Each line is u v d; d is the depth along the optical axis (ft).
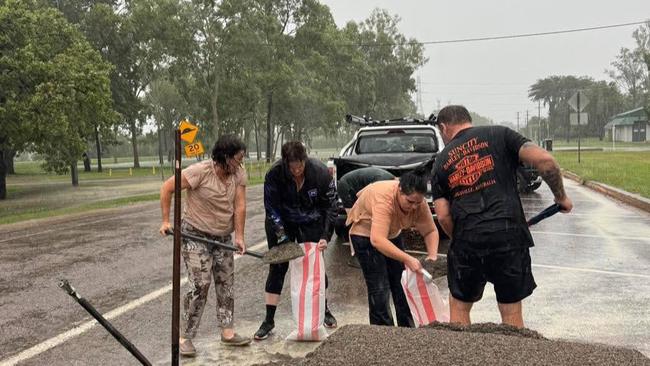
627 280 19.75
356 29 204.13
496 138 11.02
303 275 14.55
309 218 14.94
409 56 221.46
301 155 14.20
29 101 63.00
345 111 175.63
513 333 9.67
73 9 154.61
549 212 11.52
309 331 14.42
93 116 70.28
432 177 11.69
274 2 155.22
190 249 14.01
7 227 40.27
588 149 148.77
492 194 10.87
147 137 267.39
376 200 13.09
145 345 14.75
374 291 13.65
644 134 257.96
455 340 8.19
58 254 28.27
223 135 14.34
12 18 64.23
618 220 33.01
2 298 19.86
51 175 160.66
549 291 18.62
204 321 16.65
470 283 11.38
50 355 14.23
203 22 141.49
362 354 7.89
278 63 147.43
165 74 168.66
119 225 38.78
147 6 140.46
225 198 14.21
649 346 13.74
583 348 7.83
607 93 322.96
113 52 155.43
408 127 32.86
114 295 19.79
